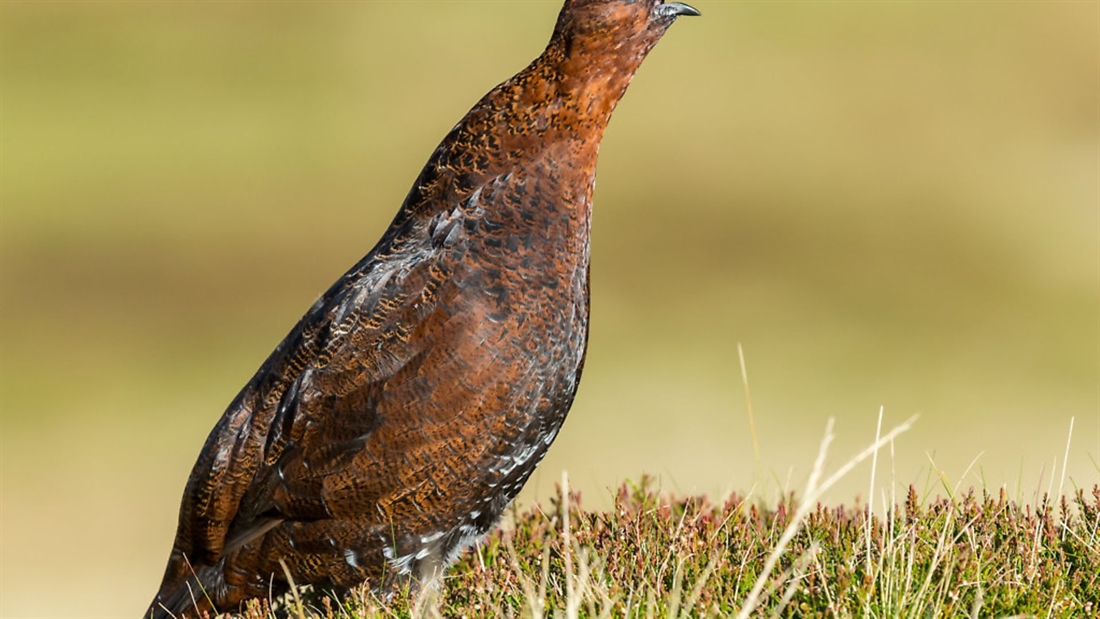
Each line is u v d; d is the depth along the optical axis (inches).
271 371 294.8
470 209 283.1
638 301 1263.5
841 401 944.3
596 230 1510.8
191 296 1360.7
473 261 277.6
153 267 1433.3
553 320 279.7
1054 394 965.8
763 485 304.0
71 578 773.3
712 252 1435.8
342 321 282.2
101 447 971.9
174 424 1017.5
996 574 247.4
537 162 284.5
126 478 916.0
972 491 285.7
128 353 1194.6
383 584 286.4
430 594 275.7
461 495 279.7
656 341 1125.7
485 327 274.2
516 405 277.6
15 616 713.0
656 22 286.0
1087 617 238.8
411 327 276.1
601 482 748.6
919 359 1070.4
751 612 240.5
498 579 268.5
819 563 253.3
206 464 295.4
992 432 858.1
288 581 290.4
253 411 293.9
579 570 262.7
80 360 1172.5
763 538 273.9
